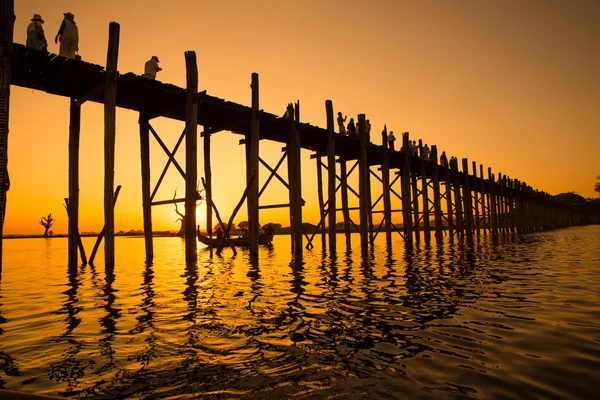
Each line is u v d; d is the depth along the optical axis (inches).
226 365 151.6
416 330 196.4
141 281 383.9
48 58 422.9
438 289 310.5
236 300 280.5
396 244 954.1
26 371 149.4
